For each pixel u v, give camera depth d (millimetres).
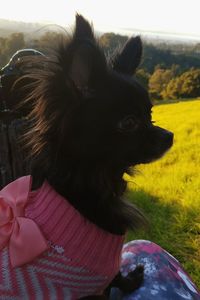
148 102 329
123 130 313
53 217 308
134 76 351
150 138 327
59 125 300
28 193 320
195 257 596
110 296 391
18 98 374
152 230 638
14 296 313
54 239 304
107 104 306
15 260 301
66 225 307
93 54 302
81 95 300
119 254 341
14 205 314
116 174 331
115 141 313
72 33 299
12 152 426
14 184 335
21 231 300
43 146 316
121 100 310
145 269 400
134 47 356
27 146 349
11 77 388
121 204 345
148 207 715
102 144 309
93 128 304
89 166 313
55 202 312
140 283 391
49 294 314
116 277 380
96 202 321
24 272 306
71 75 294
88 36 303
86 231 313
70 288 318
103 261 321
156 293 377
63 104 297
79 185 314
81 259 310
